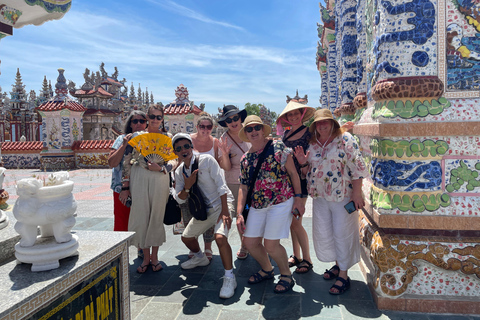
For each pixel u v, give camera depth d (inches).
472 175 111.1
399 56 112.7
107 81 1205.7
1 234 80.3
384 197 116.4
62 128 752.3
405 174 113.5
